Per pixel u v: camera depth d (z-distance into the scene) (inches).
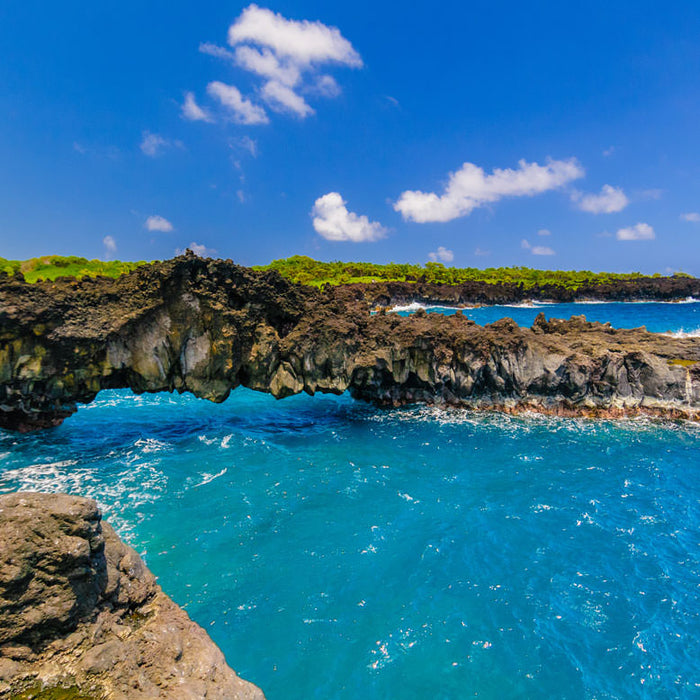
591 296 7091.5
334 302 1498.5
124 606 404.2
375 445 1203.2
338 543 763.4
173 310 1196.5
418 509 877.2
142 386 1221.1
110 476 981.2
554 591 669.3
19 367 1059.9
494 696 512.4
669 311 5359.3
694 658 566.3
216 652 391.9
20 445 1128.8
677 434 1298.0
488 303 6397.6
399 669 539.2
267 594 645.9
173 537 764.6
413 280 6732.3
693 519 861.2
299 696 502.6
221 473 1011.9
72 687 320.8
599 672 544.1
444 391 1530.5
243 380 1344.7
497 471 1053.8
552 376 1423.5
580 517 860.6
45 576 347.3
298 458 1108.5
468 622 609.3
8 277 1059.3
